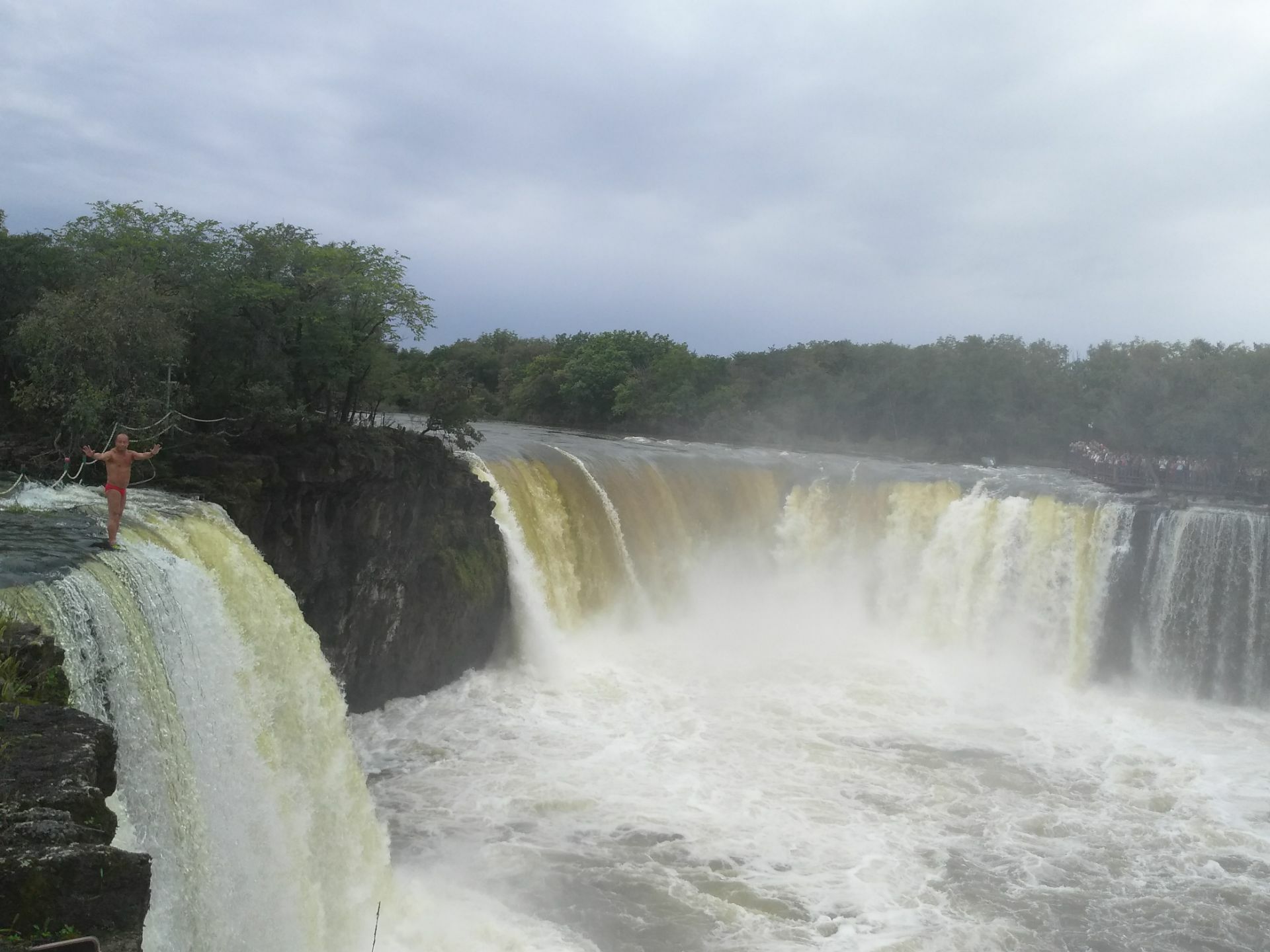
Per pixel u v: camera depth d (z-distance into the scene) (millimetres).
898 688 39156
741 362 104125
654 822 26859
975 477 51656
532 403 97250
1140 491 51656
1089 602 42688
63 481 25984
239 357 32688
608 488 45219
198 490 26297
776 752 32375
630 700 36000
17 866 9070
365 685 32688
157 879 14016
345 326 34906
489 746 31172
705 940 21766
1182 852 27016
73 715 12195
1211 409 64500
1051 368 86062
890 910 23469
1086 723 36969
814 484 49406
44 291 29203
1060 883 25172
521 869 24062
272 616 22562
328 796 22297
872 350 95000
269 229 35406
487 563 36562
